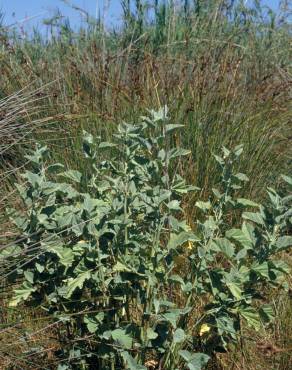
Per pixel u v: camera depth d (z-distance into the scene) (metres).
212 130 4.54
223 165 3.09
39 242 2.81
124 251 2.93
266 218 2.91
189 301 2.94
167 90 4.81
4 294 3.20
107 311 2.88
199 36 6.06
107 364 2.98
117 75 5.40
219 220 3.03
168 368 2.89
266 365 3.38
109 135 4.46
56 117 4.43
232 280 2.83
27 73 5.32
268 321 2.92
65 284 3.03
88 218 2.85
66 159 4.36
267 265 2.83
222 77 4.94
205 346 3.01
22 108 4.25
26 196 2.94
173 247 2.86
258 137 4.68
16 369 3.00
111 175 3.90
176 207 2.96
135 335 2.88
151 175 3.07
